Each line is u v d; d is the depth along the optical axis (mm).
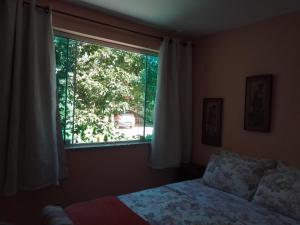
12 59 1984
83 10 2412
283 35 2369
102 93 2754
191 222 1664
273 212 1906
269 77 2436
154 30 2955
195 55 3293
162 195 2146
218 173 2434
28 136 2041
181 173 3146
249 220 1755
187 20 2650
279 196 1909
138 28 2814
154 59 3156
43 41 2178
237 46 2791
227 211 1885
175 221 1668
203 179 2600
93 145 2656
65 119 2490
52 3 2242
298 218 1771
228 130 2877
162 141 2959
